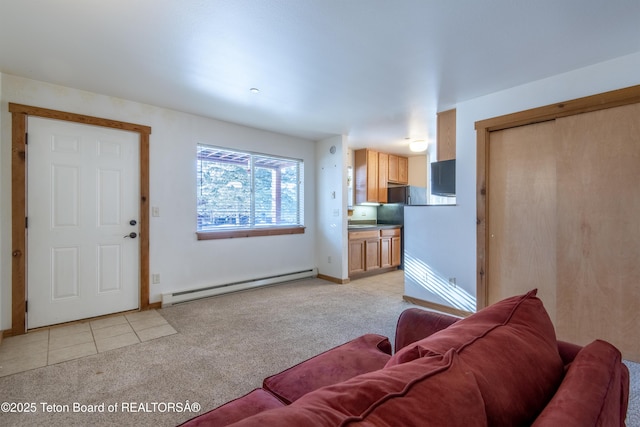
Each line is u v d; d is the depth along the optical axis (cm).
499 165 287
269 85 270
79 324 280
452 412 50
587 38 196
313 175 482
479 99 296
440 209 329
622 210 220
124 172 308
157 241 329
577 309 240
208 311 319
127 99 305
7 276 251
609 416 61
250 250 408
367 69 239
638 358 214
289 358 220
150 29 187
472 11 170
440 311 328
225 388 184
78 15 173
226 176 387
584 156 236
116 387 184
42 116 264
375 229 513
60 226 275
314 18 177
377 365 130
